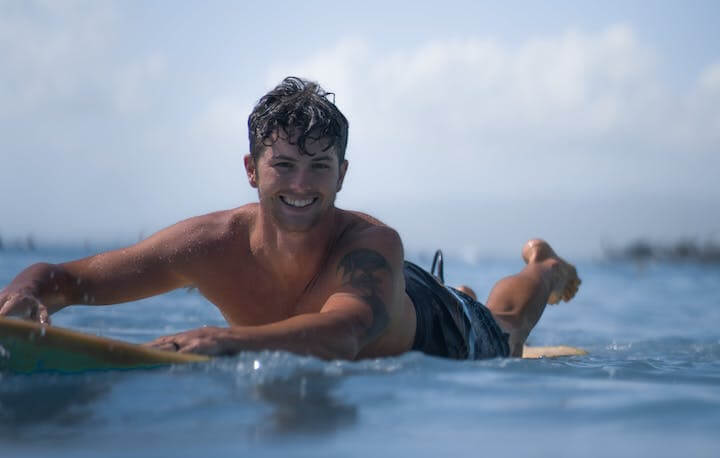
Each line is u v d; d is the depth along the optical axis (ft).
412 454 8.55
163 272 16.84
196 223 17.02
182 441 8.90
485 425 9.83
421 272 18.84
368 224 16.28
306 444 8.84
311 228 15.42
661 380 14.17
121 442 8.86
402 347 16.63
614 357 20.70
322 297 15.66
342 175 16.25
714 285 91.35
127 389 11.27
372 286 14.99
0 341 12.32
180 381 11.76
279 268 15.99
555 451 8.73
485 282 84.94
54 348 12.46
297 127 14.97
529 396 11.63
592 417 10.33
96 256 17.06
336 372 12.76
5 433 9.20
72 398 10.80
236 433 9.23
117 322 30.07
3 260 76.79
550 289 24.12
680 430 9.70
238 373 12.28
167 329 28.43
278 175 15.11
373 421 9.91
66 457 8.30
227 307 16.83
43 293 15.83
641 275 121.08
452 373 13.42
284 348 13.47
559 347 23.75
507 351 20.63
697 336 33.99
